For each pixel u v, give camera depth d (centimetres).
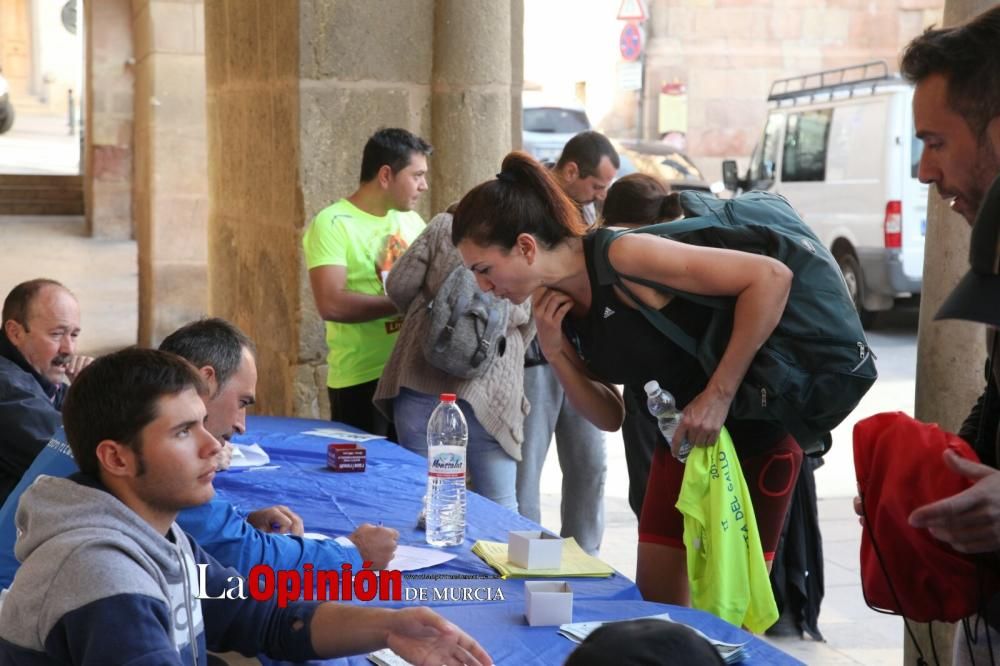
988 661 215
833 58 2016
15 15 3603
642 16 1873
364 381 506
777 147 1379
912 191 1188
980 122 195
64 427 213
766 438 313
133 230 1730
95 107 1661
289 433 451
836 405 295
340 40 571
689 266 291
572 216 309
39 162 2552
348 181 581
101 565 199
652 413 308
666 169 1538
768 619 298
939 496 205
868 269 1221
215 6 728
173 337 306
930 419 342
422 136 590
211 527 268
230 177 711
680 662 127
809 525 457
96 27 1603
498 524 327
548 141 1620
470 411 428
